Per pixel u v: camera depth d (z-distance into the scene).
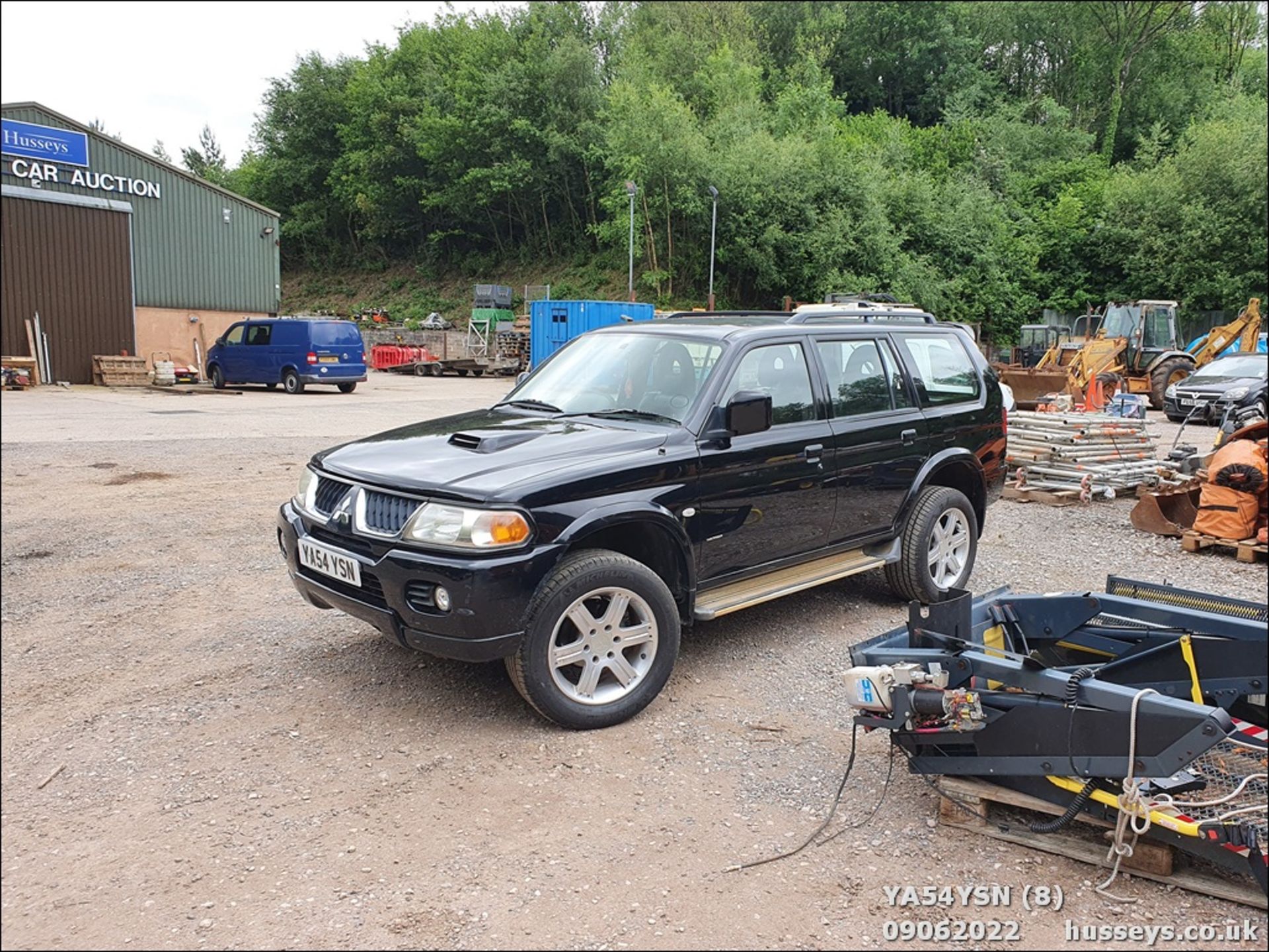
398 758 3.70
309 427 14.64
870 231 37.03
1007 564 7.19
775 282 37.94
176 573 6.35
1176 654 3.21
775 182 37.88
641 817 3.29
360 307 57.84
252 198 69.19
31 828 3.17
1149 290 41.19
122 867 2.95
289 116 66.75
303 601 5.77
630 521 4.02
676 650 4.18
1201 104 50.09
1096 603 3.73
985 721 3.14
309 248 67.31
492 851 3.05
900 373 5.68
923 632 3.48
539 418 4.77
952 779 3.28
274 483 9.67
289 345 22.47
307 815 3.27
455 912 2.73
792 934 2.66
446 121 53.12
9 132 23.52
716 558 4.50
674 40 51.97
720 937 2.63
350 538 4.00
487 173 52.00
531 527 3.70
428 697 4.30
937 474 5.95
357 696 4.32
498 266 56.94
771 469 4.68
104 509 8.30
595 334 5.57
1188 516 8.43
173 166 26.88
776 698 4.39
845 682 3.34
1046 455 9.92
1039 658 3.98
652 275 40.38
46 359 24.48
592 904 2.78
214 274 28.30
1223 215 40.06
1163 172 41.81
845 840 3.18
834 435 5.04
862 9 55.78
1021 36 54.56
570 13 59.41
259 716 4.09
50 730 3.93
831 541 5.14
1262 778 3.13
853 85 56.81
